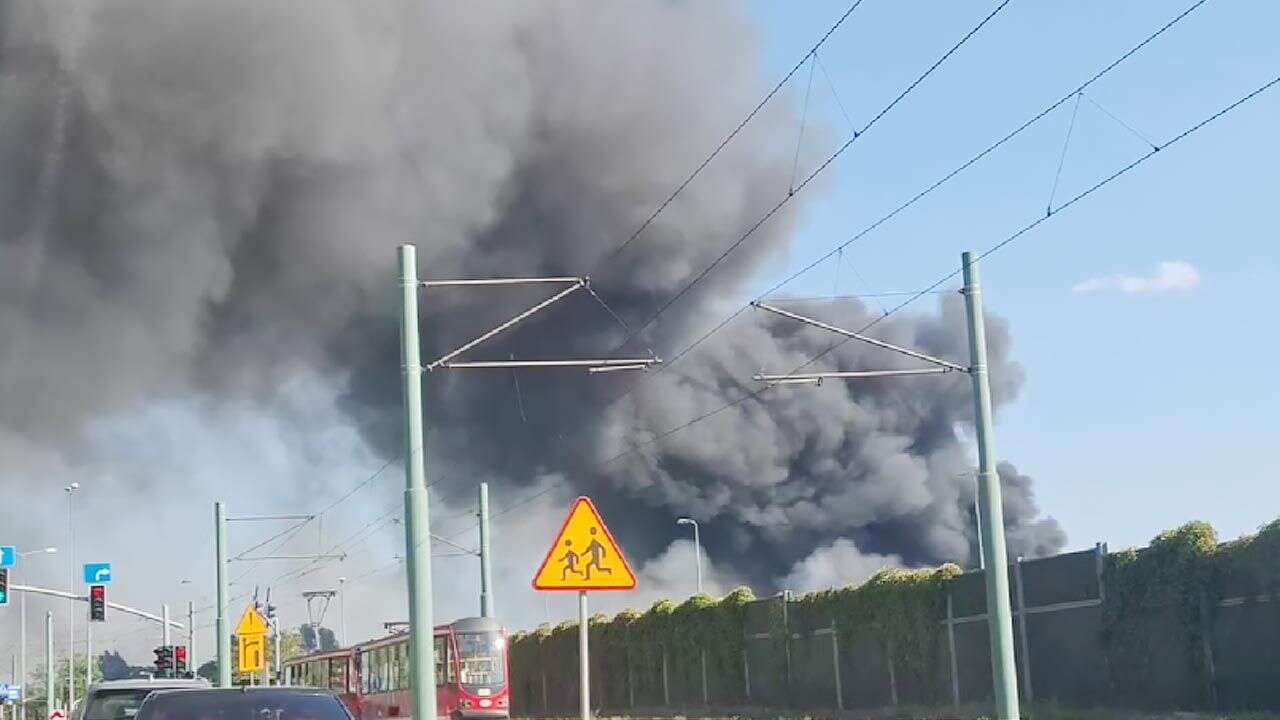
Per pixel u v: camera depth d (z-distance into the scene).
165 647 50.81
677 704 49.88
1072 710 30.78
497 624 46.56
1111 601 30.36
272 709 12.69
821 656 41.41
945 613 36.09
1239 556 27.25
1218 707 27.56
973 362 23.64
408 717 46.72
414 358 21.23
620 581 14.72
